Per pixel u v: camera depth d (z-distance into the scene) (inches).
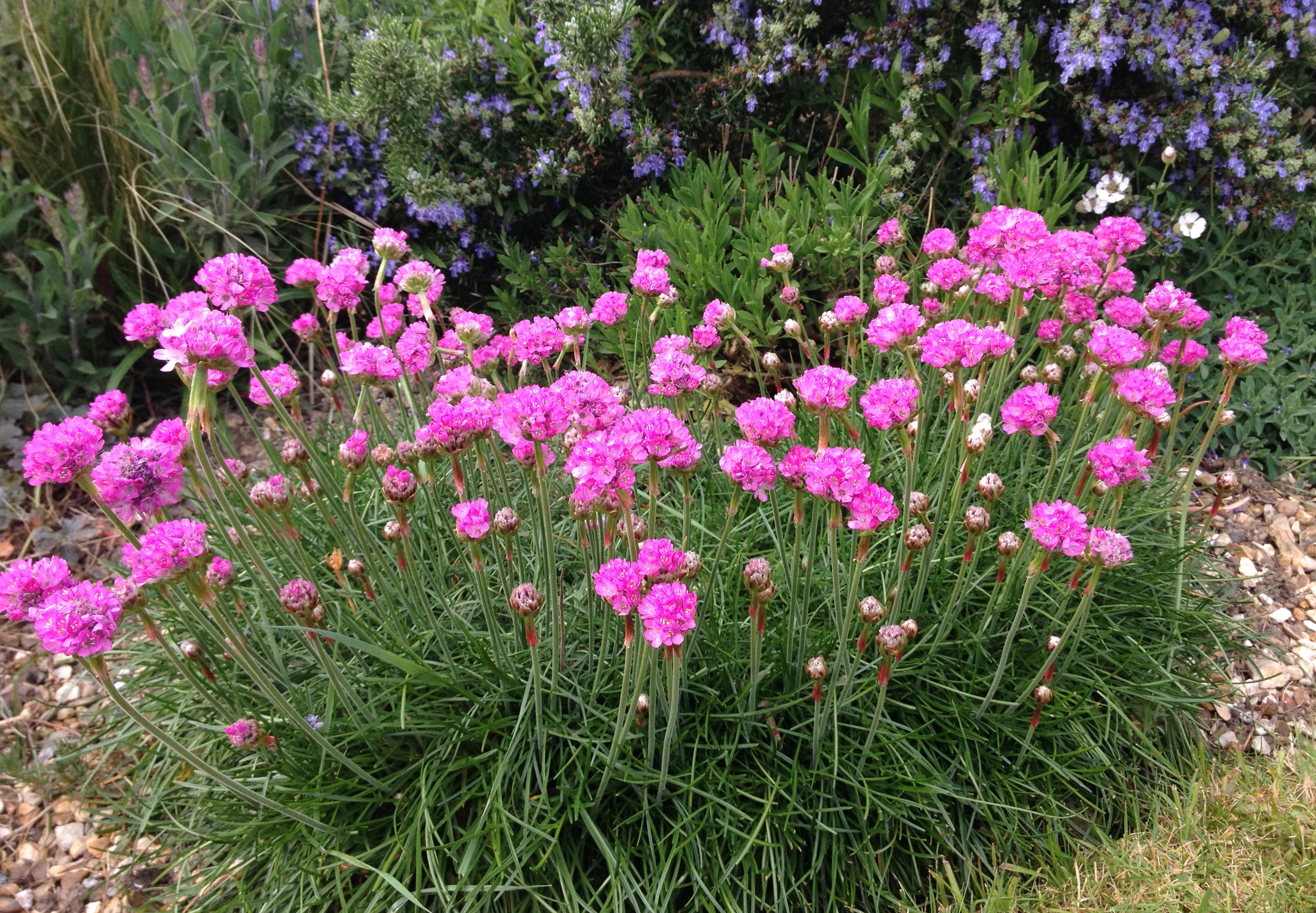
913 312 93.8
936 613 106.3
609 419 82.5
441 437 84.0
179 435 87.7
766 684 99.5
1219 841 95.2
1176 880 91.4
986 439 92.7
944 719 98.8
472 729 93.0
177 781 102.3
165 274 175.9
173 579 76.4
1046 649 102.7
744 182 169.6
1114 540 82.8
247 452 162.1
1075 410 137.6
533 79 182.7
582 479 74.1
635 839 91.4
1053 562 112.8
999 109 166.6
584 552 92.1
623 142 181.6
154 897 100.8
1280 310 165.0
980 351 91.7
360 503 128.4
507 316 181.0
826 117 186.7
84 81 174.4
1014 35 162.4
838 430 131.4
